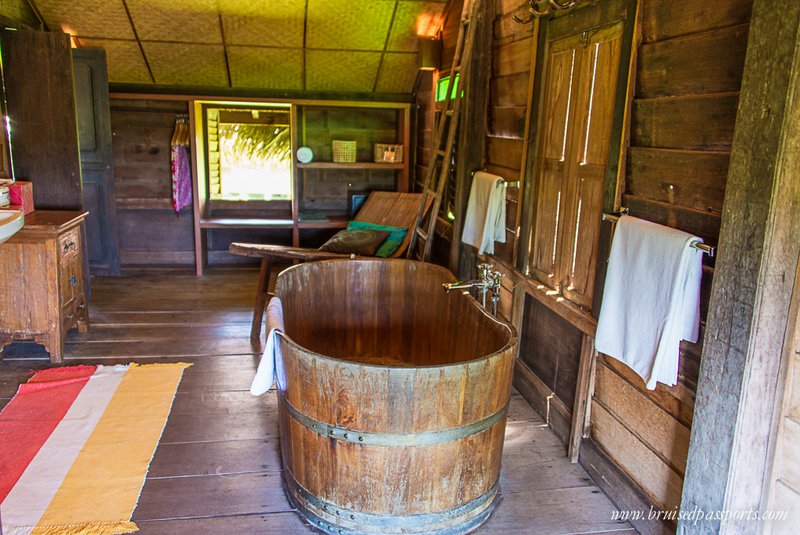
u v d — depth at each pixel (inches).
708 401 71.8
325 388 82.3
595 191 101.7
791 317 66.1
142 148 225.1
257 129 230.4
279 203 238.7
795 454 67.9
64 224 143.6
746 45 69.0
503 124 142.0
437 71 200.1
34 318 141.8
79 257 159.3
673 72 81.7
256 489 99.0
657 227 79.3
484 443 87.9
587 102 103.7
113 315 178.4
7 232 79.9
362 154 238.1
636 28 88.0
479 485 89.7
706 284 76.9
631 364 83.6
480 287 115.0
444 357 129.9
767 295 64.7
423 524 87.0
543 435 117.6
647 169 87.7
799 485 67.6
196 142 216.8
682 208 80.0
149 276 219.9
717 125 73.8
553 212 117.3
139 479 100.0
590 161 103.4
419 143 222.5
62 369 140.3
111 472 101.7
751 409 67.6
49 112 167.9
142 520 90.5
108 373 138.9
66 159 170.7
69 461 104.3
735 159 66.8
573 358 111.4
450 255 169.6
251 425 119.0
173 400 128.0
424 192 176.4
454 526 88.7
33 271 139.9
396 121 236.8
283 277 122.2
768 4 61.9
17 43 164.1
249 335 165.3
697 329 77.0
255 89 219.1
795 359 67.2
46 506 92.4
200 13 182.7
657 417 87.7
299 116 230.4
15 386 131.9
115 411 122.0
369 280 140.4
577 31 105.7
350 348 143.7
